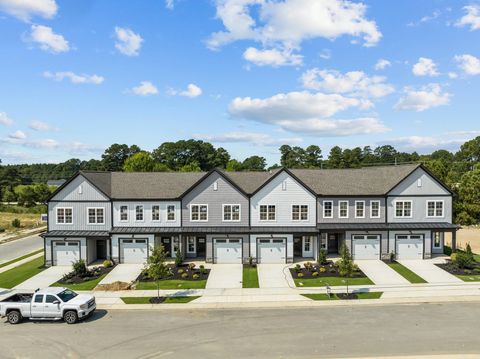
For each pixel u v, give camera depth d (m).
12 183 122.44
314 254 40.97
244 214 40.25
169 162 131.12
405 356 18.59
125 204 40.38
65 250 39.66
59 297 24.09
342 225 40.62
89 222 40.31
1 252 49.00
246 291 30.33
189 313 25.44
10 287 32.38
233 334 21.58
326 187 41.94
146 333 21.91
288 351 19.25
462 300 27.45
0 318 25.00
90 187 40.28
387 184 42.03
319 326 22.67
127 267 38.22
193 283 32.59
